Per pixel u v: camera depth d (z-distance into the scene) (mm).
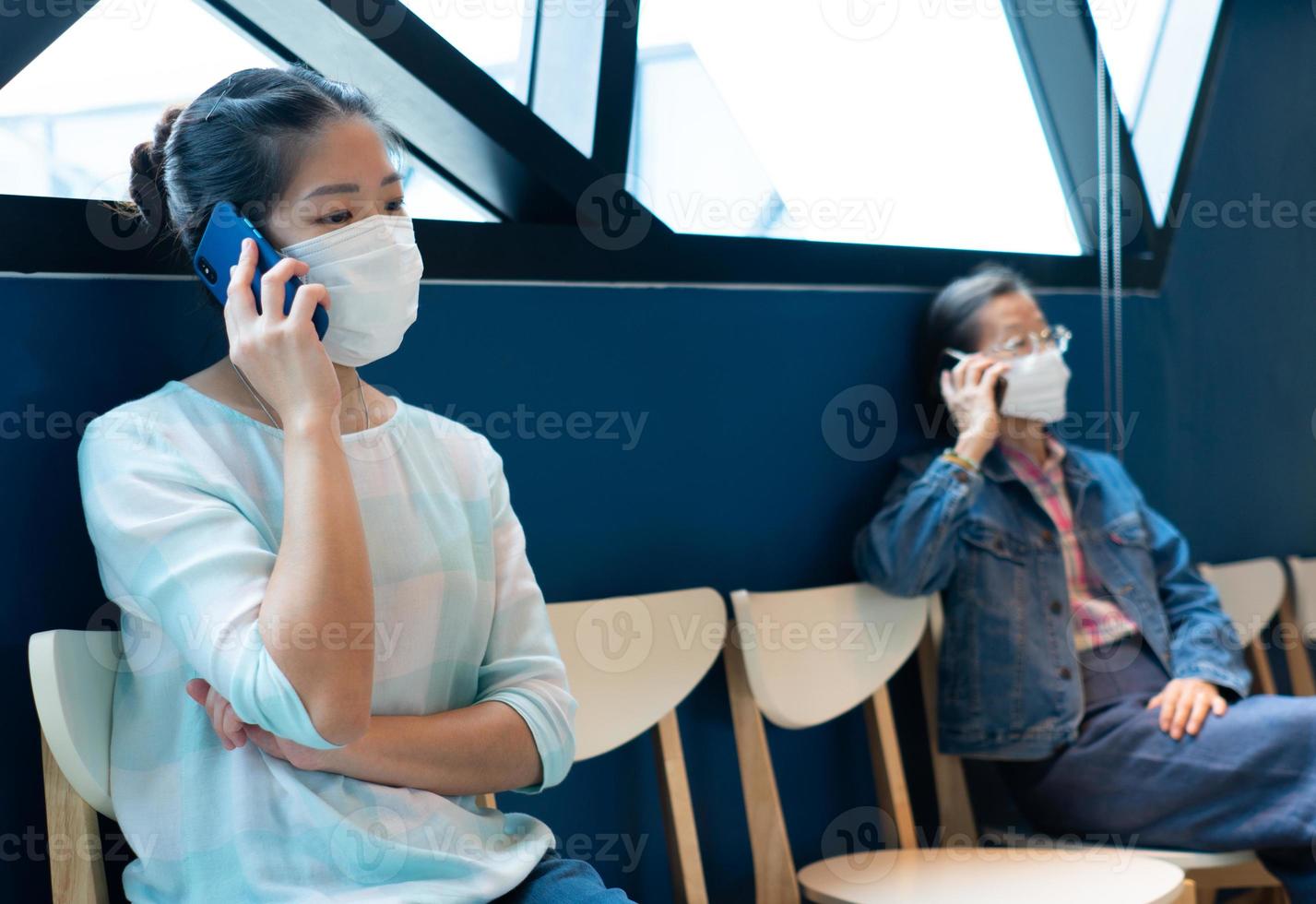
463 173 1893
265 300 1132
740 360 2055
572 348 1850
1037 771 2074
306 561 1066
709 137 2164
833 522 2172
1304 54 3182
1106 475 2293
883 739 2041
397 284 1228
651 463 1936
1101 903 1598
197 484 1141
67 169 1519
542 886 1191
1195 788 1896
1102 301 2658
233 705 1067
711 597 1854
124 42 1566
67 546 1396
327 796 1130
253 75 1246
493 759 1210
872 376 2242
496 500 1374
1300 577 2801
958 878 1732
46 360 1380
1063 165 2711
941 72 2520
